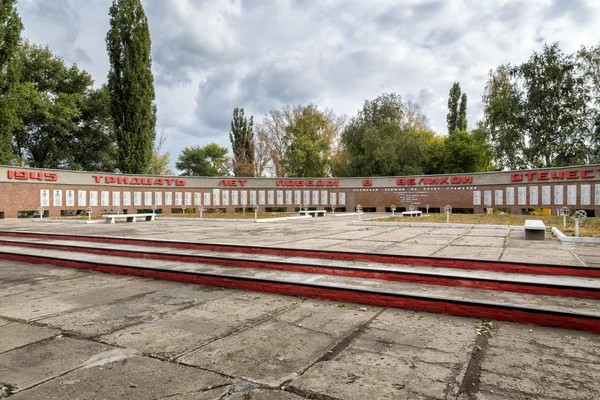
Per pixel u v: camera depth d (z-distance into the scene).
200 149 61.81
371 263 8.92
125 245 12.62
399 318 5.13
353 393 3.06
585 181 25.72
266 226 20.23
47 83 38.88
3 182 25.69
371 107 43.41
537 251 10.09
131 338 4.36
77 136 42.31
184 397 3.00
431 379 3.31
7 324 4.88
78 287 7.07
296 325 4.83
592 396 2.99
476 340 4.29
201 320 5.05
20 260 10.27
